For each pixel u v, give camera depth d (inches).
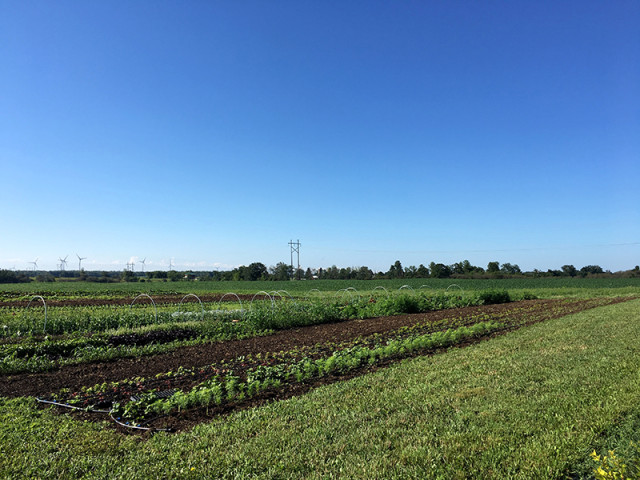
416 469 166.1
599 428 197.3
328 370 332.5
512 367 319.0
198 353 441.4
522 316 733.3
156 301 1176.8
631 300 1049.5
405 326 616.1
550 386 265.9
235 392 282.7
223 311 769.6
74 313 796.6
